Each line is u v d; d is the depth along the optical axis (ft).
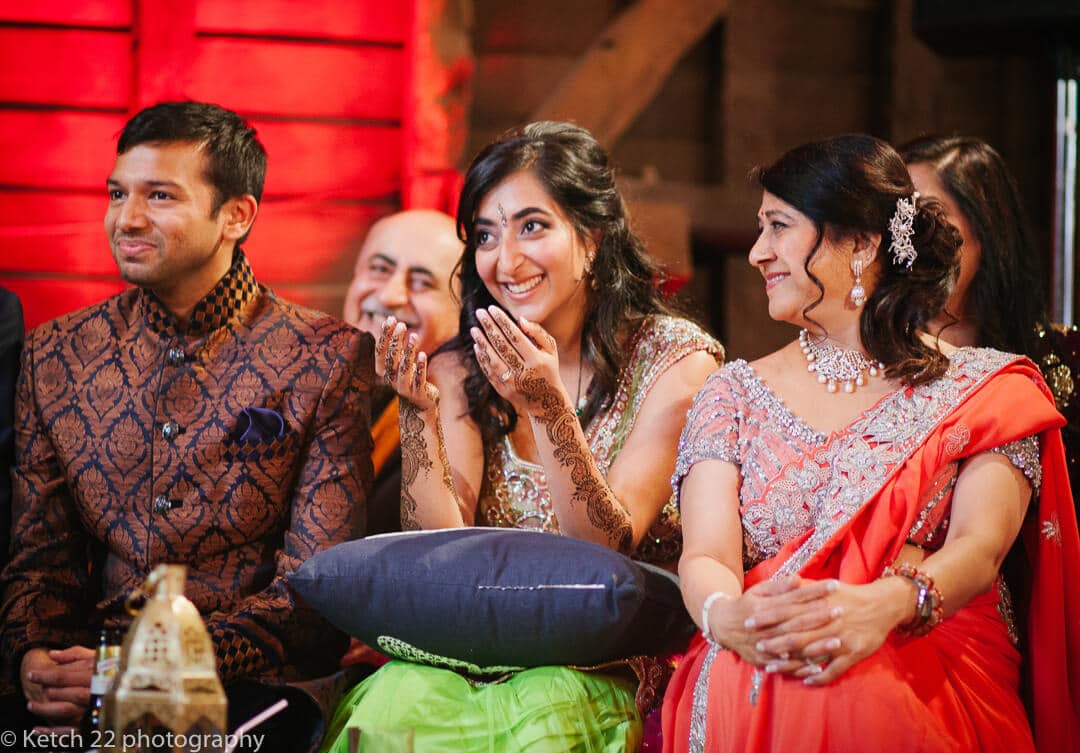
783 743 7.13
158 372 9.20
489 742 8.05
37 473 9.34
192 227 9.07
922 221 8.12
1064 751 8.00
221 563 9.16
